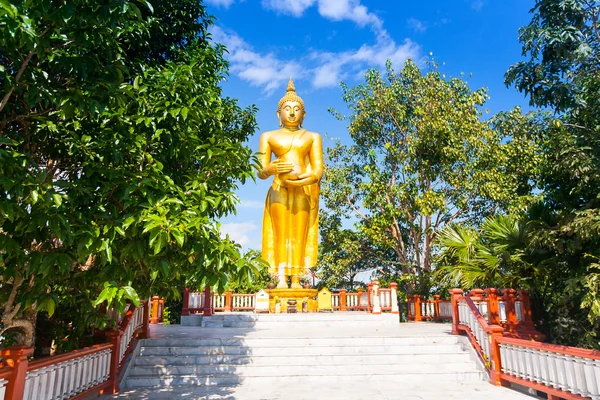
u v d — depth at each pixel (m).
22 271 4.93
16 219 4.27
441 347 10.27
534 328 10.34
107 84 4.53
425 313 17.69
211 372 8.95
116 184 4.71
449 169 20.00
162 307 16.88
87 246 4.18
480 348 9.54
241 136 12.32
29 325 5.89
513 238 11.47
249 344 10.12
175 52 8.64
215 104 7.96
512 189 18.95
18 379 4.49
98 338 7.79
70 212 4.54
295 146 16.36
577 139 6.68
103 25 4.41
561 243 8.77
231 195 5.25
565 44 5.68
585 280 7.96
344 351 10.05
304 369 9.15
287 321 13.98
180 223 4.39
